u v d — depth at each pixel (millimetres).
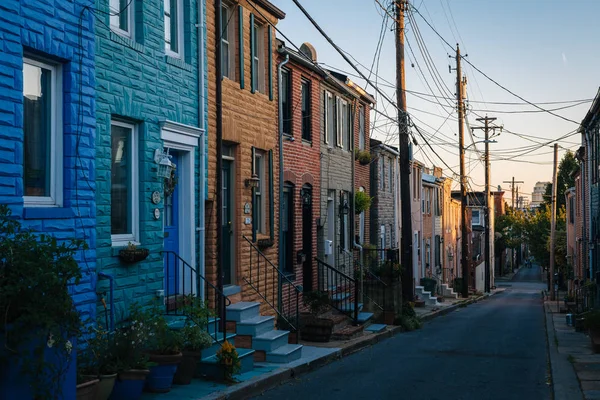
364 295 22250
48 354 6477
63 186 8602
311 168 19750
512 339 19625
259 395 10352
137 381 8297
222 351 10203
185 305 11023
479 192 71250
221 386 9922
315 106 20234
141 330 8641
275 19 16516
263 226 15875
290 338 15023
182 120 11773
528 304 42094
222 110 13633
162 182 11008
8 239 6484
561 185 80000
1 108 7520
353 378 12109
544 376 12891
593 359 14750
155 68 10945
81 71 8875
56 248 6695
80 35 8875
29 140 8242
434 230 43375
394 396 10562
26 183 8188
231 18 14547
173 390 9477
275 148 16562
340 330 17156
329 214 22000
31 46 7996
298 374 12180
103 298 9367
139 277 10266
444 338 19609
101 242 9422
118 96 9922
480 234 66000
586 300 27969
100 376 7805
